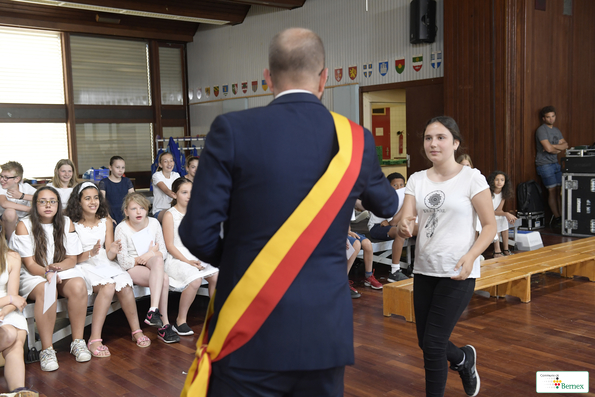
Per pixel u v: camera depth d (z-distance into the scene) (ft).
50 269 11.50
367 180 4.60
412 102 29.45
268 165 4.14
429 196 7.77
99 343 11.65
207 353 4.41
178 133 43.86
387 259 17.42
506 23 24.67
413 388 9.45
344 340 4.33
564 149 25.44
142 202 12.80
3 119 35.68
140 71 41.45
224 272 4.41
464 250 7.43
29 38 36.37
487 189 7.40
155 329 13.28
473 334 12.12
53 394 9.64
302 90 4.50
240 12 38.34
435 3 27.68
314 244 4.21
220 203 4.16
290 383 4.30
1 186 18.89
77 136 38.58
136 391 9.66
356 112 32.19
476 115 26.12
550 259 16.12
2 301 9.87
